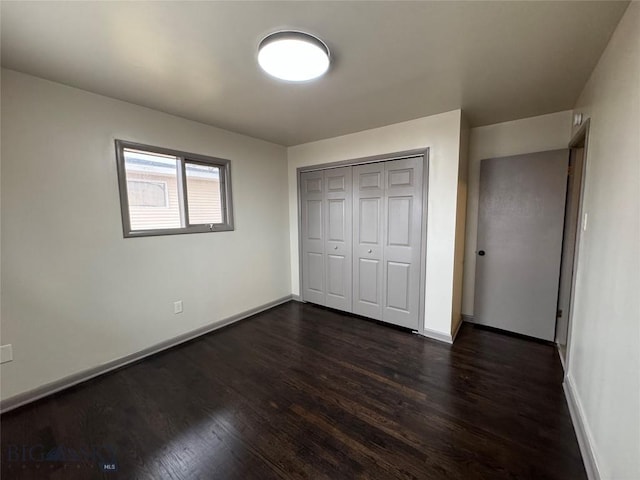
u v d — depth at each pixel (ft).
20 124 6.19
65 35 4.86
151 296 8.64
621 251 4.17
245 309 11.60
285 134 11.05
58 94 6.67
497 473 4.64
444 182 8.93
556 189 8.73
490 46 5.26
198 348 9.09
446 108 8.41
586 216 6.36
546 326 9.17
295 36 4.81
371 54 5.51
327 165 11.69
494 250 9.92
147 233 8.45
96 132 7.30
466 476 4.59
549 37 4.98
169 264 9.04
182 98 7.57
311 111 8.56
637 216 3.71
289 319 11.46
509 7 4.23
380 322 10.98
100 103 7.33
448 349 8.83
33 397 6.54
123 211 7.89
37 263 6.54
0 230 6.06
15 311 6.29
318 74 5.92
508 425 5.67
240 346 9.20
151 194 8.65
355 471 4.72
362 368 7.82
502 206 9.63
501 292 9.92
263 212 12.12
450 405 6.27
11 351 6.26
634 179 3.85
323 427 5.69
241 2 4.09
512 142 9.58
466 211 10.41
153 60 5.69
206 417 6.00
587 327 5.69
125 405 6.40
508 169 9.44
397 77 6.43
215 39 5.02
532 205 9.13
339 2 4.10
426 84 6.81
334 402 6.43
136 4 4.11
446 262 9.12
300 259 13.29
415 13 4.35
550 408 6.15
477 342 9.28
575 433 5.45
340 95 7.41
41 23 4.52
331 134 11.06
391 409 6.17
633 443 3.41
